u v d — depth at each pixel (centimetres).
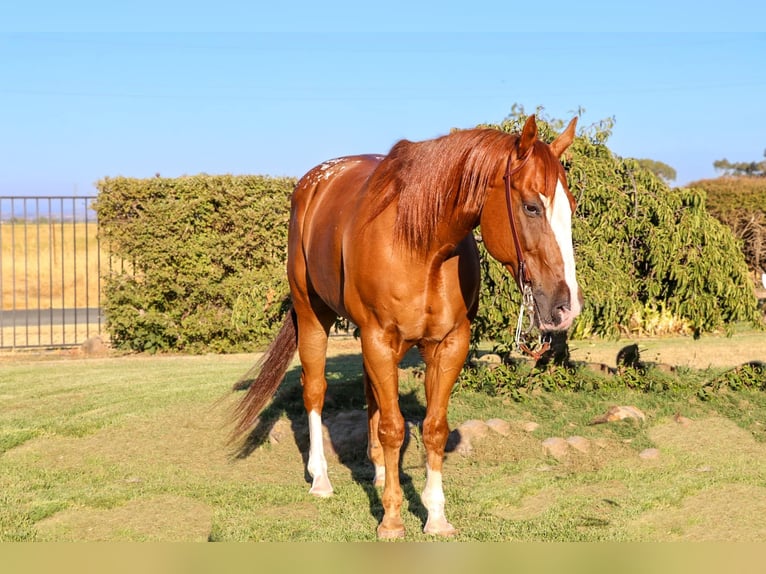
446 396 386
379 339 373
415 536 386
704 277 643
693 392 669
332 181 466
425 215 350
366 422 575
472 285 381
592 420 600
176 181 1058
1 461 527
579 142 673
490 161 335
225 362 994
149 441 574
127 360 1020
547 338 337
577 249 635
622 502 434
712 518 410
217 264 1082
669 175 3088
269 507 439
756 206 1326
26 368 937
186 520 420
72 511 434
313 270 449
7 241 2041
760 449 532
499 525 402
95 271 1805
